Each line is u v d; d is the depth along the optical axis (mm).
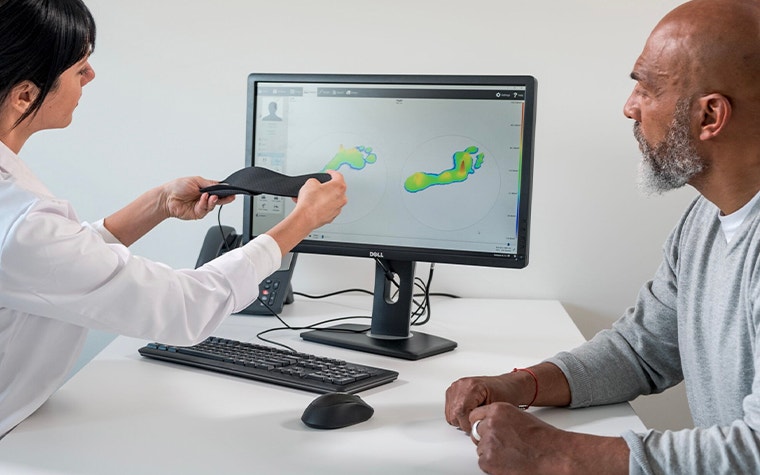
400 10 2180
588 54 2145
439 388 1413
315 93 1777
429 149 1712
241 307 1345
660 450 1000
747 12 1160
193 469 1038
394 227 1738
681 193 2174
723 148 1189
